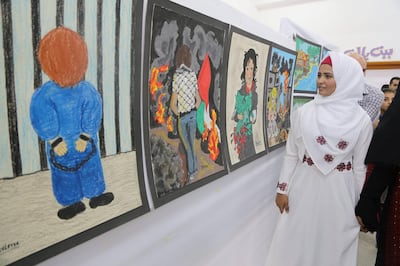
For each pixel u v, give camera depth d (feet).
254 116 4.29
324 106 4.16
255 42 3.89
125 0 1.94
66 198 1.69
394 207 3.14
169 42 2.38
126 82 2.04
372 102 5.65
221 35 3.10
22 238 1.49
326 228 4.13
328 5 10.62
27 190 1.50
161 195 2.46
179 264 2.99
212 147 3.21
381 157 3.06
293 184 4.39
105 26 1.83
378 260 3.36
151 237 2.58
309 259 4.23
